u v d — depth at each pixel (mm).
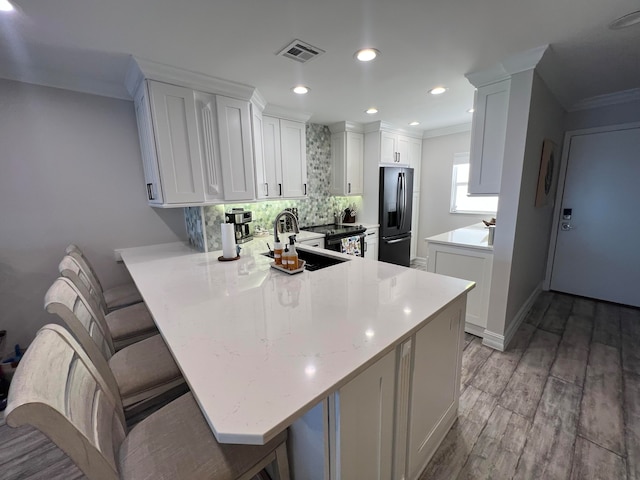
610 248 3217
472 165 2379
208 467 808
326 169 4059
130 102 2404
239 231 2674
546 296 3502
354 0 1302
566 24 1546
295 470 1053
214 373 819
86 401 796
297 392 735
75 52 1723
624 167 3037
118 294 2258
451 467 1385
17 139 2010
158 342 1479
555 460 1398
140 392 1221
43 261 2176
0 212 2004
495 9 1398
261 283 1598
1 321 2072
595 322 2799
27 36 1523
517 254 2334
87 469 656
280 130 3045
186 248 2584
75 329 1056
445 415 1527
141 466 800
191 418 958
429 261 2867
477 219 4293
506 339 2391
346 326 1080
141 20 1406
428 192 4742
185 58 1824
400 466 1201
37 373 658
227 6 1314
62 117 2143
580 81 2475
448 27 1553
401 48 1760
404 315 1166
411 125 4012
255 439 614
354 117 3504
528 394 1843
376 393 998
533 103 2057
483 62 1978
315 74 2121
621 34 1651
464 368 2121
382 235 4055
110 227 2422
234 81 2219
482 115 2268
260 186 2717
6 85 1947
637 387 1877
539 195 2641
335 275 1719
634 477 1303
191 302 1347
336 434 861
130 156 2445
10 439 1610
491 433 1563
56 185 2174
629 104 2922
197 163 2152
